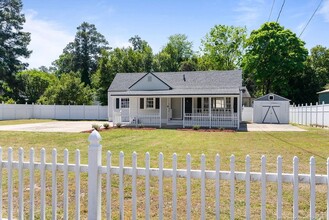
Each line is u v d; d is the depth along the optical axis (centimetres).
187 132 1900
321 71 4416
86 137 1520
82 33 6425
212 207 482
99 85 4534
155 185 606
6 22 4484
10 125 2444
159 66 4909
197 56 5856
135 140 1435
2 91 4400
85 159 895
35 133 1714
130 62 4619
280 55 3872
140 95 2523
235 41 4806
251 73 4184
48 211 471
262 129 2130
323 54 5116
